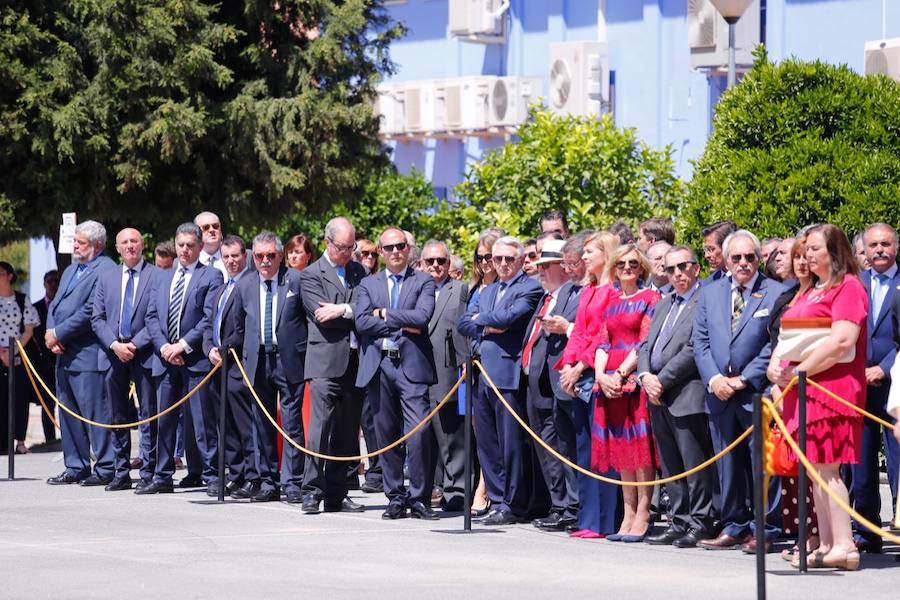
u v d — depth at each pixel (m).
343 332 16.30
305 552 13.60
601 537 14.54
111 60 24.45
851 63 25.62
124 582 12.03
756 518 10.76
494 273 16.48
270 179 25.64
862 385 12.60
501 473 15.95
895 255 14.15
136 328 18.44
